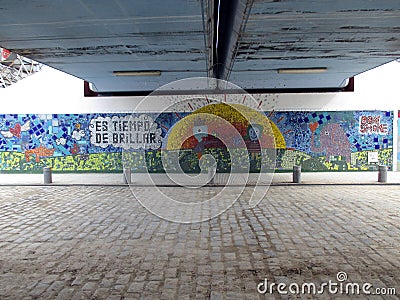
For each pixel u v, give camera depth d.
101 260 6.21
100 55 10.11
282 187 13.73
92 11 6.57
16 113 17.14
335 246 6.80
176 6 6.34
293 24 7.34
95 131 17.11
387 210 9.70
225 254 6.46
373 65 11.70
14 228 8.27
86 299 4.80
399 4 6.25
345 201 10.97
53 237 7.55
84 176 16.41
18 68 16.62
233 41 9.05
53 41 8.61
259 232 7.80
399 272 5.58
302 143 16.83
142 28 7.61
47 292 5.01
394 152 16.80
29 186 14.34
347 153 16.83
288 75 13.52
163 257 6.33
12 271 5.76
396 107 16.59
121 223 8.66
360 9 6.50
